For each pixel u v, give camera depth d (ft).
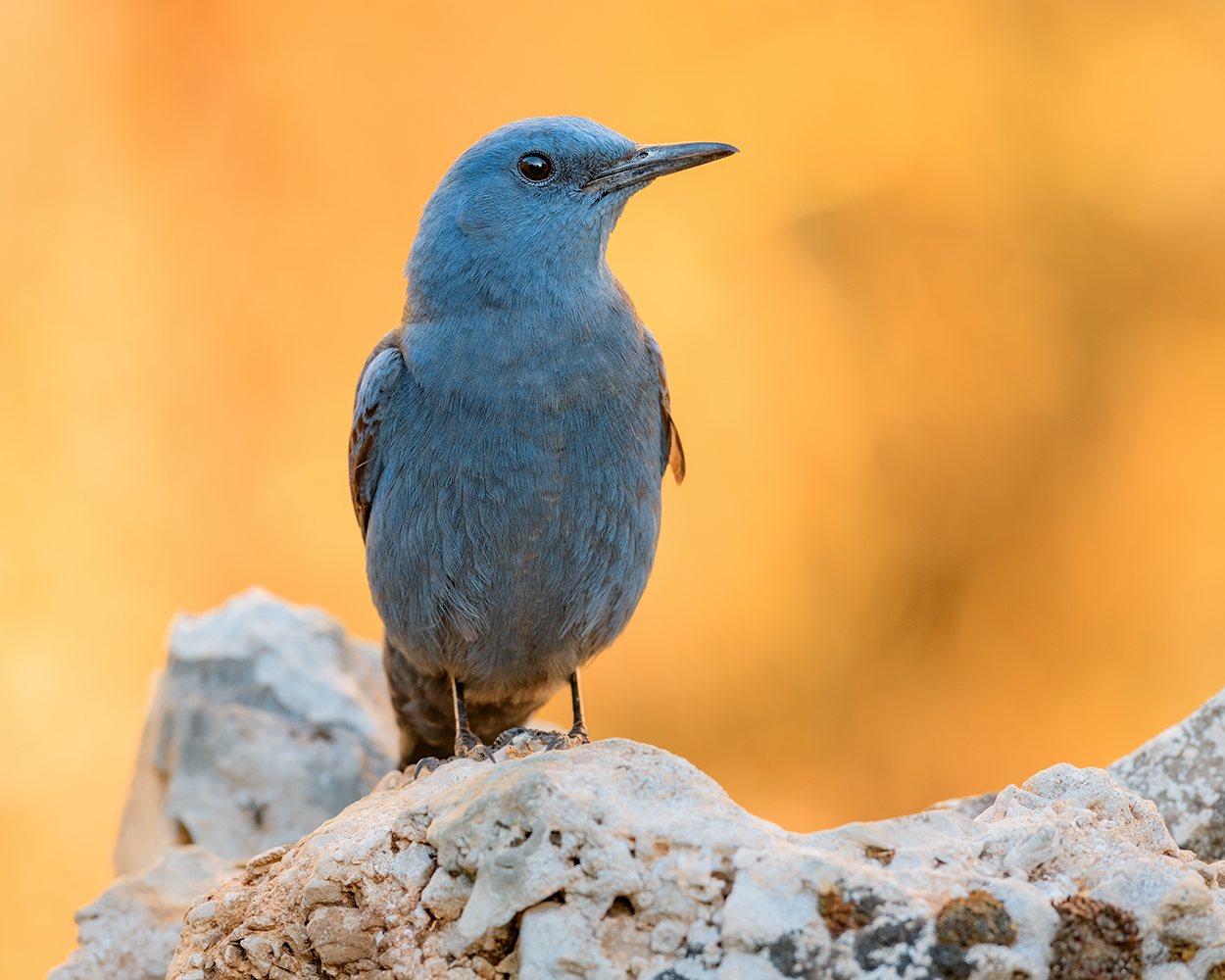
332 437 55.62
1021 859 15.12
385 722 31.58
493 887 14.99
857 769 49.73
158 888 22.57
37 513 53.98
